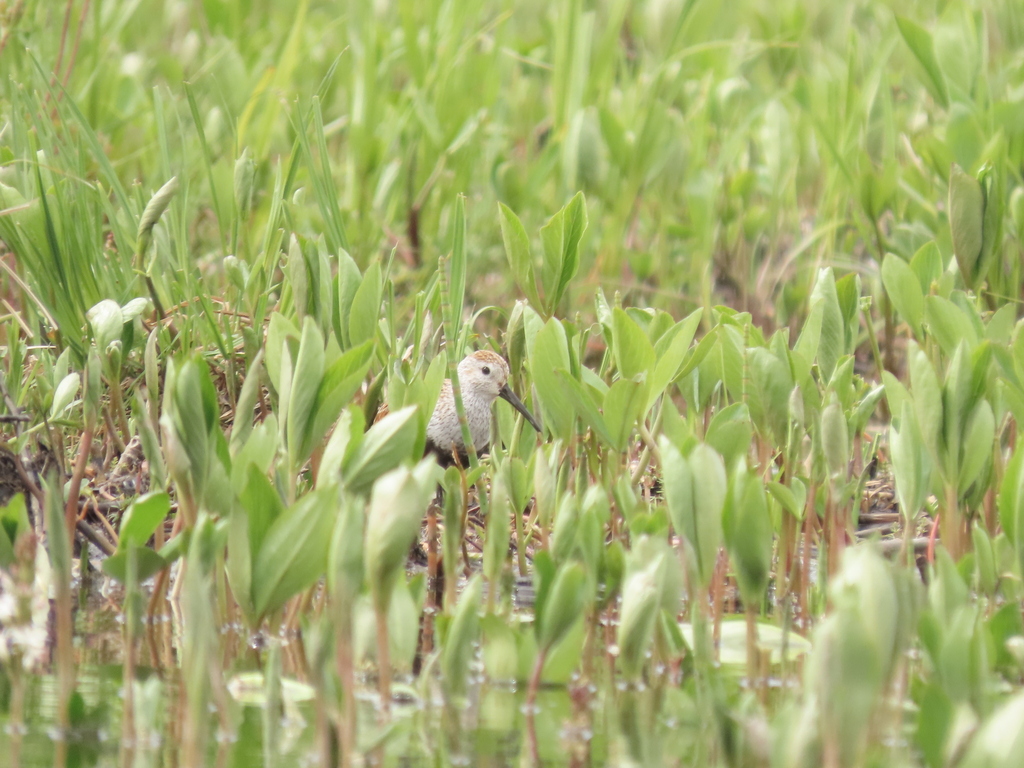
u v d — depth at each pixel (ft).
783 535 28.30
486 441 38.88
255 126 48.67
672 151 49.80
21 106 37.91
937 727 16.19
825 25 68.64
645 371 26.53
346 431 21.40
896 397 27.37
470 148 49.34
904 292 30.37
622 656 21.13
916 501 24.76
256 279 34.19
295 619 24.30
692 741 18.80
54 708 19.58
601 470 30.71
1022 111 41.45
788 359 28.45
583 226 29.50
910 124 52.85
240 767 17.29
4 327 37.24
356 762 17.60
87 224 33.37
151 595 26.78
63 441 29.91
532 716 19.83
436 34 51.55
